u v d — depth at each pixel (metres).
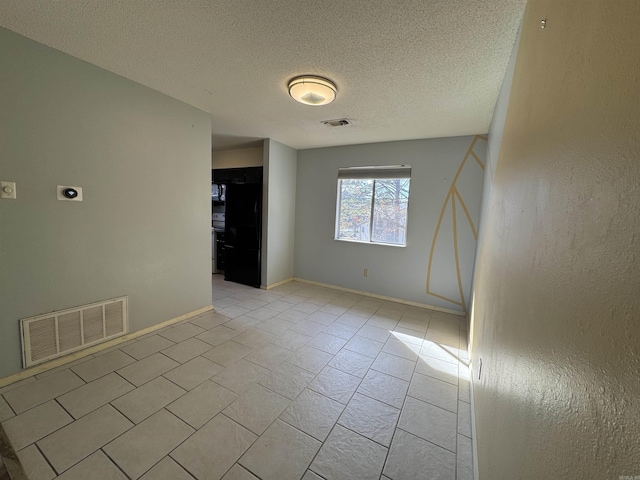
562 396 0.49
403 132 3.50
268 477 1.36
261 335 2.84
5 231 1.83
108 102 2.26
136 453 1.45
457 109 2.67
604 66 0.45
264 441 1.56
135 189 2.52
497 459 0.93
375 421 1.75
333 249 4.59
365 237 4.38
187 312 3.14
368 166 4.17
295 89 2.25
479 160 3.49
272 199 4.39
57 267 2.08
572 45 0.63
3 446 1.44
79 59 2.06
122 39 1.79
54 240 2.05
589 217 0.46
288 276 4.95
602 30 0.48
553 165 0.68
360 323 3.26
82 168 2.16
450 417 1.81
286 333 2.92
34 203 1.93
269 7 1.46
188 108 2.89
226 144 4.57
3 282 1.84
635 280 0.31
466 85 2.20
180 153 2.87
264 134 3.88
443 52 1.79
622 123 0.38
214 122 3.36
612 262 0.37
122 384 1.97
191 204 3.04
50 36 1.79
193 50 1.89
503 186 1.51
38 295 2.00
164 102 2.67
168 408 1.77
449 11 1.43
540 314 0.66
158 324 2.84
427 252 3.85
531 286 0.76
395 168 3.98
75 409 1.72
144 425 1.63
